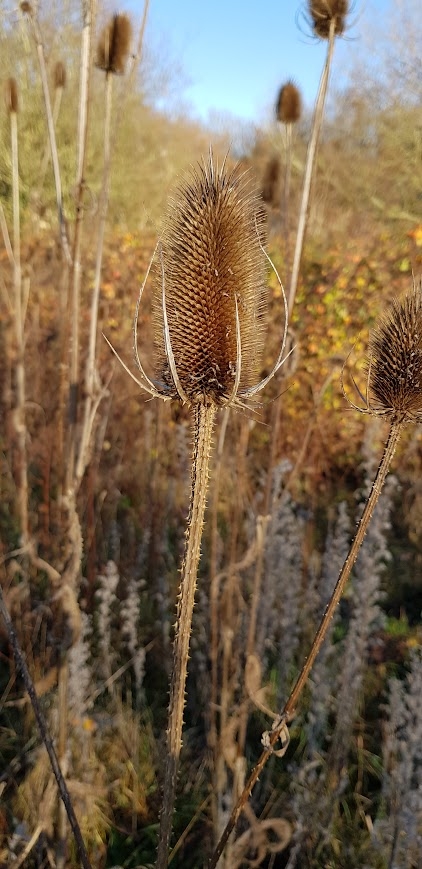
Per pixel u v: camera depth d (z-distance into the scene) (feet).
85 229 15.44
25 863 10.40
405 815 9.17
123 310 23.34
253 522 12.46
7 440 19.16
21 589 13.57
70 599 10.11
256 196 6.61
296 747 12.84
